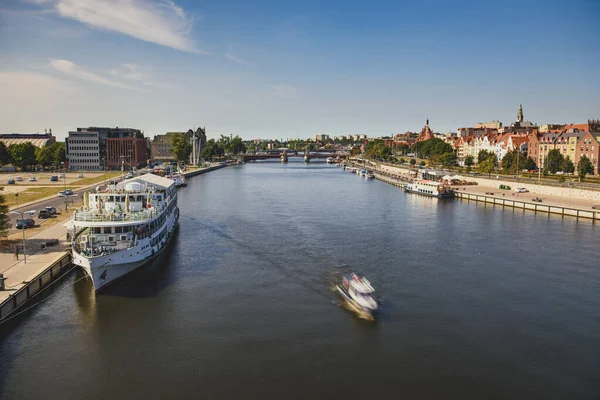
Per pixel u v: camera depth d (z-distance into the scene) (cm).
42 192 18850
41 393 5081
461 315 7025
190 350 5934
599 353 5994
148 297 7569
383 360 5741
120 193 9662
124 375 5400
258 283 8256
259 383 5250
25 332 6362
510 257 10038
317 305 7319
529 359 5825
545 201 17488
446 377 5416
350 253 10200
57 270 8319
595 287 8244
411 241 11388
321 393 5088
